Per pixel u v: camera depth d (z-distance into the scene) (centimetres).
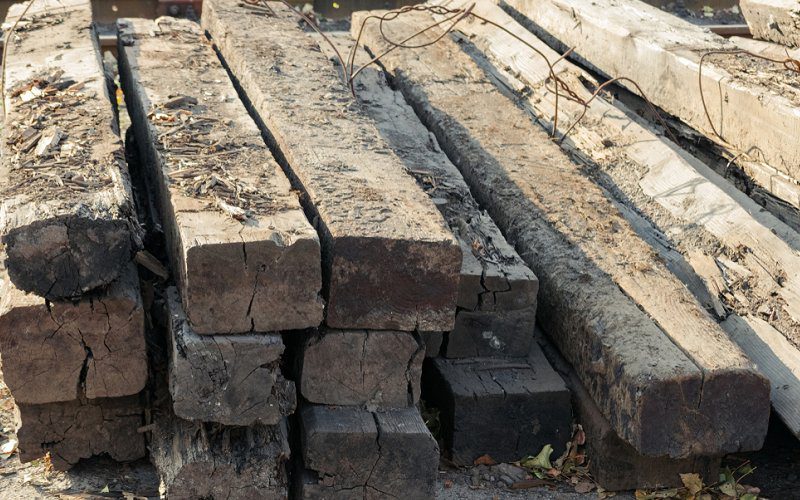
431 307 282
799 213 346
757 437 288
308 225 277
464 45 468
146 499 289
